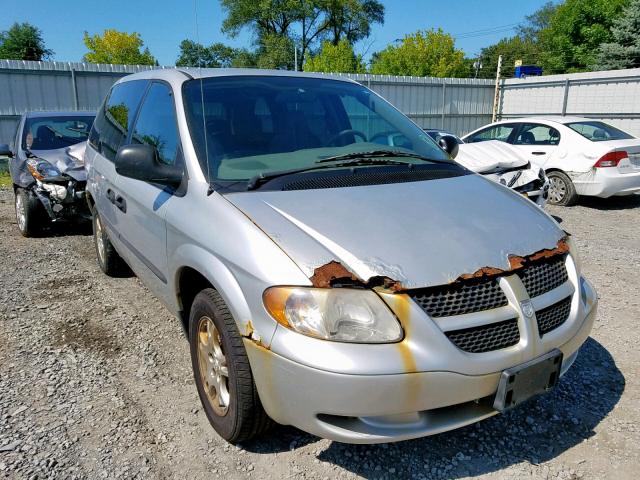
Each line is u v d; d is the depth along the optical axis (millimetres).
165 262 3008
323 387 2012
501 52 63531
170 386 3225
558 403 3025
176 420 2873
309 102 3482
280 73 3693
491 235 2436
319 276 2080
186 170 2854
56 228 7387
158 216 2992
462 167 3338
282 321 2096
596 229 7473
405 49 35906
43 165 6531
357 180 2803
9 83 14203
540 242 2521
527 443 2686
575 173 8820
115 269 5113
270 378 2148
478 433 2768
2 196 10250
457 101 21234
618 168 8500
